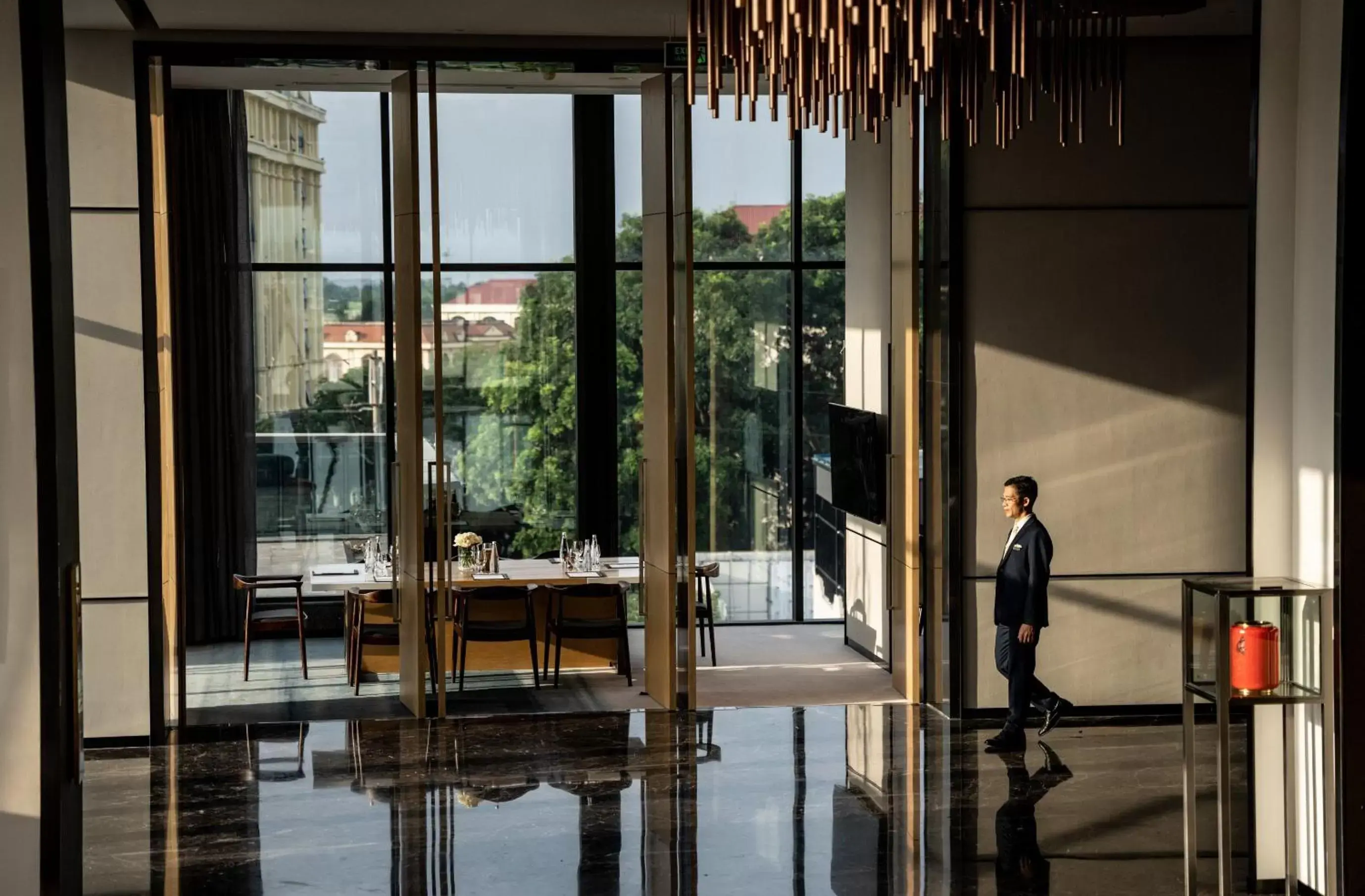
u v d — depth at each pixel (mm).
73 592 5211
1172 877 6055
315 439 12602
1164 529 8859
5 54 4930
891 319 9562
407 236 8891
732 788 7410
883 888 5934
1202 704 8922
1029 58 5242
